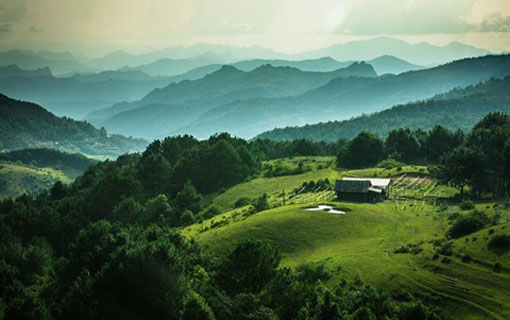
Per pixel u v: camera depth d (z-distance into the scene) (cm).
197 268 7875
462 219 9694
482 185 14962
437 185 16762
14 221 15638
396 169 19100
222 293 6456
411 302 6806
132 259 6738
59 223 15975
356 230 11300
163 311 6259
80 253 9844
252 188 19512
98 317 6284
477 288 7219
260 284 6869
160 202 17600
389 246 9744
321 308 5881
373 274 8231
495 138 17100
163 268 6619
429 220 11588
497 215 10131
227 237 11606
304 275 8619
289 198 16125
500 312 6525
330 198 15462
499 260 7775
